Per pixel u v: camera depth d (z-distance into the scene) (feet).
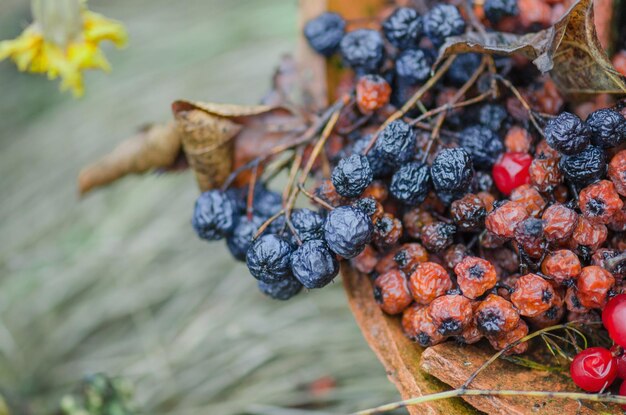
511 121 0.73
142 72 1.53
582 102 0.72
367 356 1.03
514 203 0.67
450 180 0.67
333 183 0.68
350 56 0.76
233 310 1.14
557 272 0.65
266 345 1.08
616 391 0.68
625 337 0.64
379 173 0.71
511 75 0.74
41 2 0.83
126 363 1.15
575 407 0.66
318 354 1.06
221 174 0.77
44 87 1.63
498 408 0.66
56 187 1.42
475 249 0.71
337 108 0.75
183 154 0.80
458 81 0.74
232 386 1.07
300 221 0.70
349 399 1.00
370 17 0.83
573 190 0.67
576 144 0.64
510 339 0.67
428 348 0.68
